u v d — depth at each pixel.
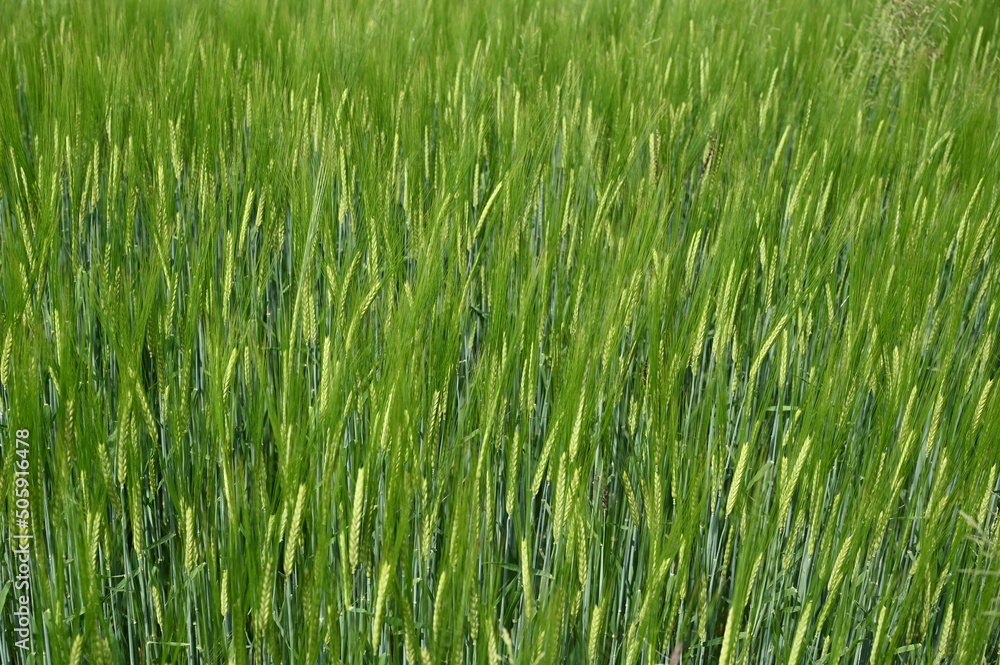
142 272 2.74
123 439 2.19
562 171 3.93
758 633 2.55
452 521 1.88
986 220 3.12
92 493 2.14
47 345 2.29
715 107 4.75
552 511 2.46
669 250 2.95
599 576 2.44
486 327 3.15
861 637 2.35
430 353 2.39
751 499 2.67
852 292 2.94
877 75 6.14
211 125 3.85
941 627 2.50
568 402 2.14
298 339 2.50
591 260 2.86
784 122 5.13
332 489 2.14
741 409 2.83
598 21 7.26
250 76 4.86
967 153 4.31
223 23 6.12
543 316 2.58
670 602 2.25
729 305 2.60
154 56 5.21
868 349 2.67
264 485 2.11
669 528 2.44
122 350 2.27
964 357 2.87
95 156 3.53
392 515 1.85
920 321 2.81
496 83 4.79
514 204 3.09
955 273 3.08
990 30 7.43
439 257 2.47
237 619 1.79
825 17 7.32
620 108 4.67
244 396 2.83
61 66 4.75
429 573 2.36
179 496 2.34
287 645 2.36
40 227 2.74
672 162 4.09
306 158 3.33
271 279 3.62
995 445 2.28
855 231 3.29
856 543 2.13
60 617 1.86
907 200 3.51
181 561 2.59
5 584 2.45
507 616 2.47
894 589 2.55
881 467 2.29
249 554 1.93
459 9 6.59
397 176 3.67
